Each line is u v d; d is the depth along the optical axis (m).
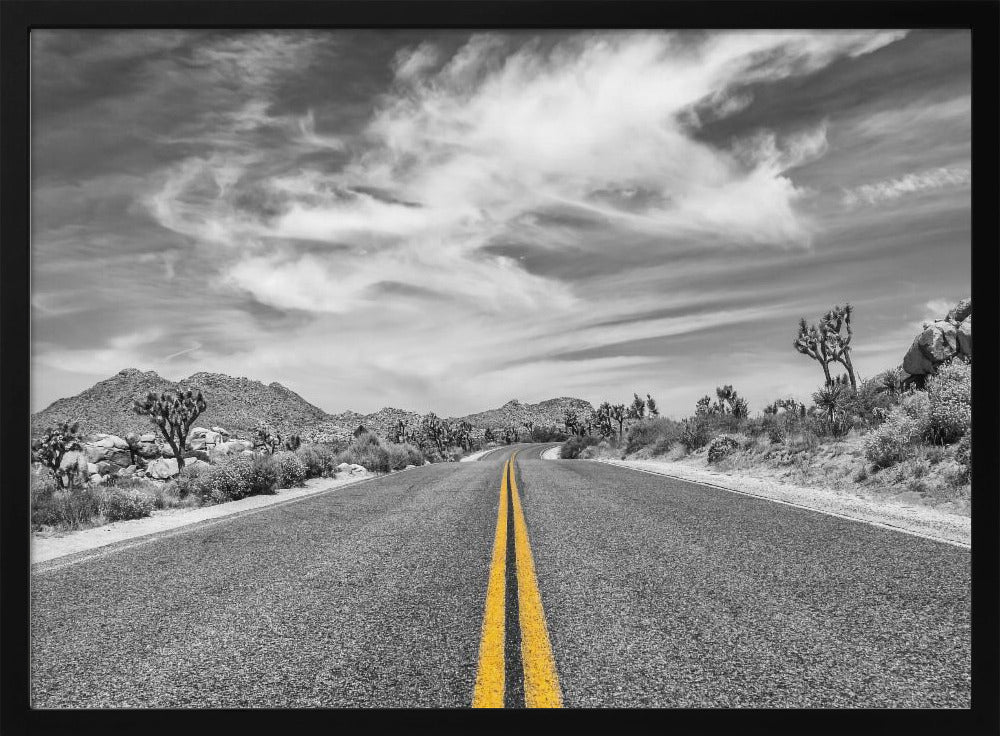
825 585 4.40
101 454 29.47
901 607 3.90
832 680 2.91
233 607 4.24
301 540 6.64
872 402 13.48
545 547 5.88
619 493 10.04
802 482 10.49
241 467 11.70
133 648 3.50
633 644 3.39
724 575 4.72
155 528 7.74
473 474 15.45
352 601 4.30
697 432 18.80
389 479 15.02
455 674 3.04
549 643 3.43
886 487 8.88
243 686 2.96
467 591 4.46
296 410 100.81
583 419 111.31
